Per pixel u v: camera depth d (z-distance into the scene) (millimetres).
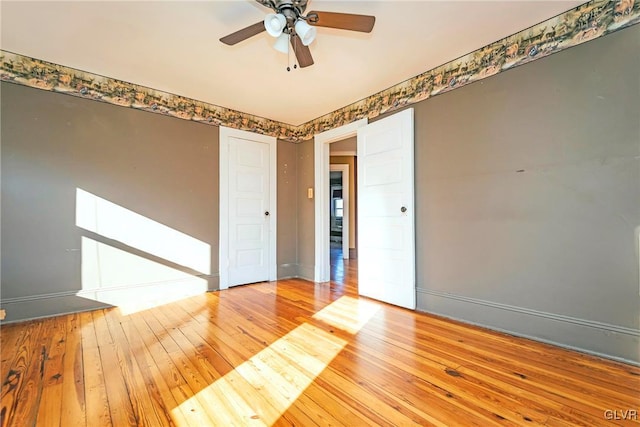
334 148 6109
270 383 1719
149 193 3320
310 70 2908
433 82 2895
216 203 3836
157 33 2309
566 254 2145
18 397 1568
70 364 1913
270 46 2484
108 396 1587
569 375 1782
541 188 2254
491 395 1597
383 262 3311
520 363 1934
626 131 1914
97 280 3025
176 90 3357
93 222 3000
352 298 3475
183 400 1562
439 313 2871
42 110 2748
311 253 4441
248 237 4152
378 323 2670
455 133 2740
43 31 2275
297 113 4117
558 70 2170
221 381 1738
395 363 1945
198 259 3674
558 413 1448
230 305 3191
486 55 2529
